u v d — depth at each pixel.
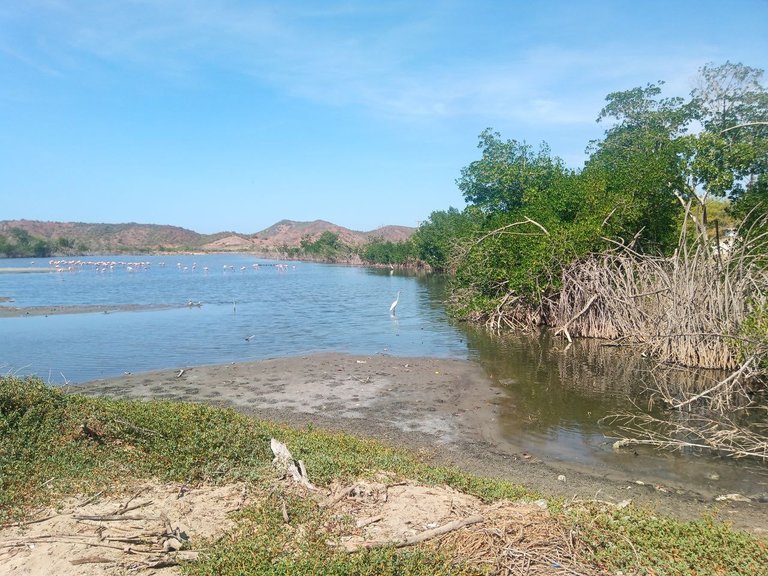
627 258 19.89
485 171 28.58
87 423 8.29
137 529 5.98
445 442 10.80
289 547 5.67
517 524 6.12
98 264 72.25
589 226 20.64
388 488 7.30
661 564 5.41
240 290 42.44
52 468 7.27
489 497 7.32
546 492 8.56
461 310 25.25
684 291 15.99
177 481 7.30
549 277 21.39
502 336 21.75
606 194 21.95
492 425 11.73
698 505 8.23
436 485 7.60
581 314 20.45
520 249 22.72
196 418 8.87
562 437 11.08
